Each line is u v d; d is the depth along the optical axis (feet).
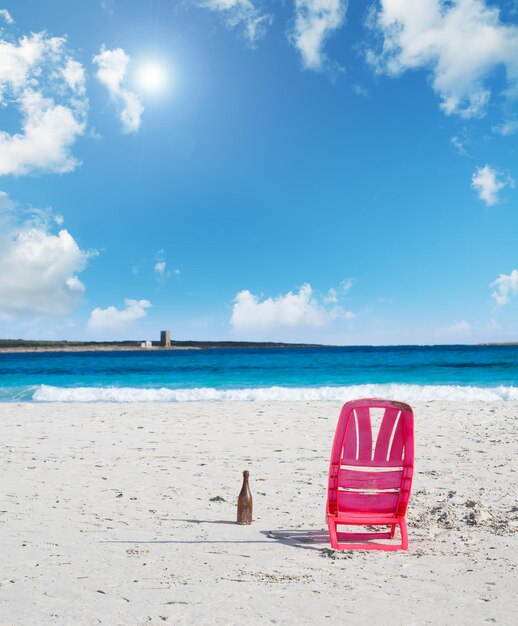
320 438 40.93
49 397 78.64
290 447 37.19
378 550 17.28
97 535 18.72
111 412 58.65
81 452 35.68
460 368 133.80
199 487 26.14
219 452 35.47
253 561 16.14
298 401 69.51
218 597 13.26
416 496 23.91
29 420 52.60
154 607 12.66
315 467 30.68
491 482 26.30
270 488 25.95
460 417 52.01
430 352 268.21
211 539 18.40
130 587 13.97
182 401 74.18
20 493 24.85
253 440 40.19
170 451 35.88
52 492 25.07
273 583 14.26
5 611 12.41
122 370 146.20
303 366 151.53
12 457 33.94
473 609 12.41
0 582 14.30
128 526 19.86
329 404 64.54
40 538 18.28
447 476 27.76
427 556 16.53
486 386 89.92
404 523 18.19
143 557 16.43
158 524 20.17
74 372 140.77
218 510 22.22
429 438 40.11
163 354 335.67
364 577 14.73
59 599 13.15
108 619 11.97
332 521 18.28
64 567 15.49
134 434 43.45
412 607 12.58
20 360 245.04
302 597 13.26
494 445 36.78
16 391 84.53
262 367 148.77
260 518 21.08
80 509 22.17
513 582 14.07
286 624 11.68
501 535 18.40
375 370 130.31
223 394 77.87
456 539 18.20
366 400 19.11
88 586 14.03
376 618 11.97
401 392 76.33
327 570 15.33
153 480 27.58
